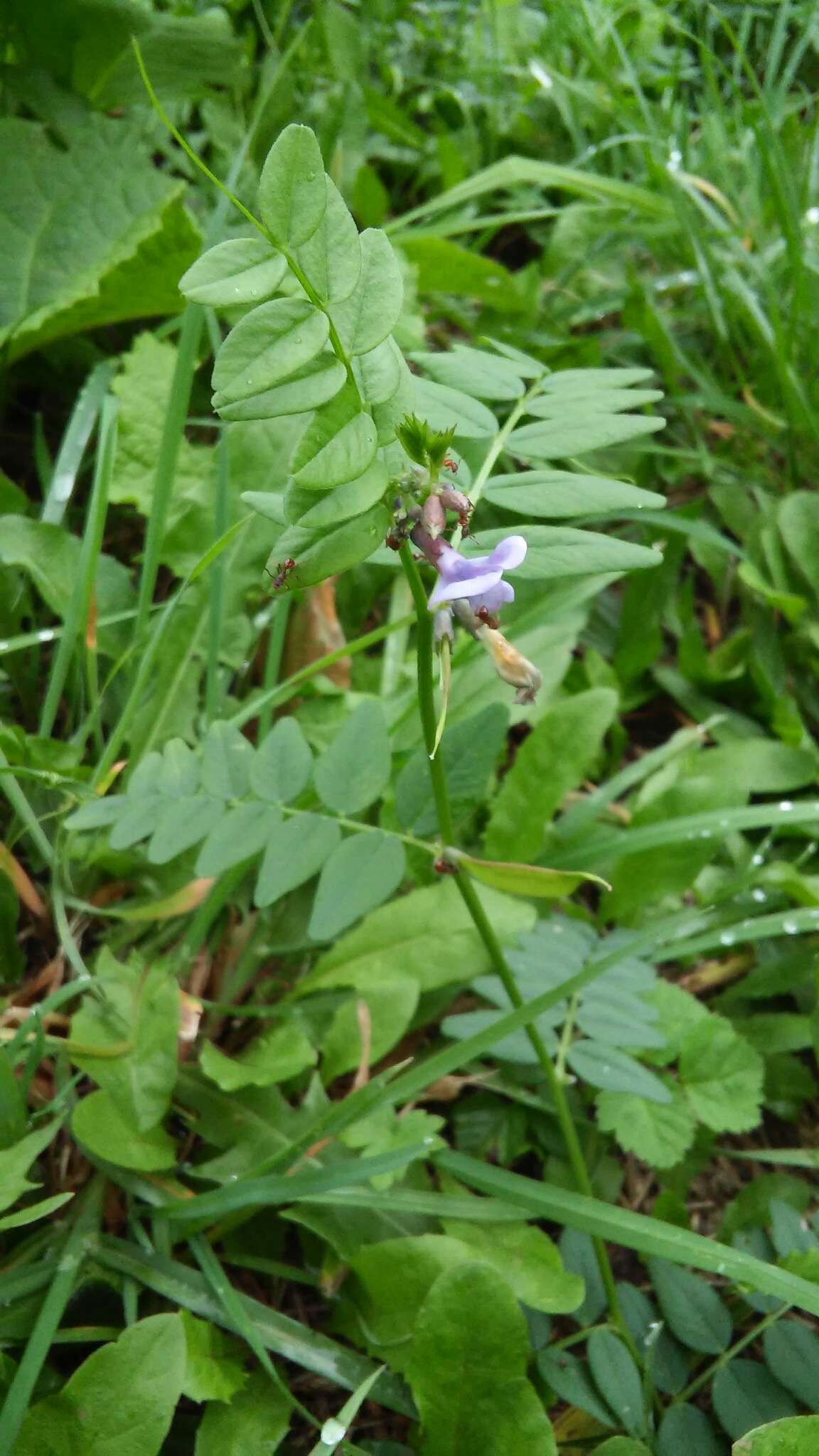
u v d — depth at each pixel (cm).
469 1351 29
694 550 44
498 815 37
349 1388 30
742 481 46
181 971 35
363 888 30
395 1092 31
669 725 43
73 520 42
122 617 37
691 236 46
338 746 31
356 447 26
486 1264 29
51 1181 33
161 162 48
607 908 37
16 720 39
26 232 41
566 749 37
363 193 49
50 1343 29
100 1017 33
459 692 38
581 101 55
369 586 41
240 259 25
